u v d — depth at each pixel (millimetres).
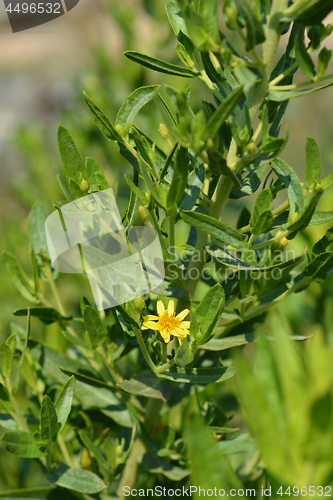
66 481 433
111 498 452
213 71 407
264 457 370
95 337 441
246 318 428
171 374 413
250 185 428
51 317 459
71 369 458
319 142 1619
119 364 517
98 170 415
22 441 417
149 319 414
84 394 456
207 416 450
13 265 461
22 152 821
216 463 366
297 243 516
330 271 420
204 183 428
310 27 397
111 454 443
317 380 370
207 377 412
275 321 377
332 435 367
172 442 449
